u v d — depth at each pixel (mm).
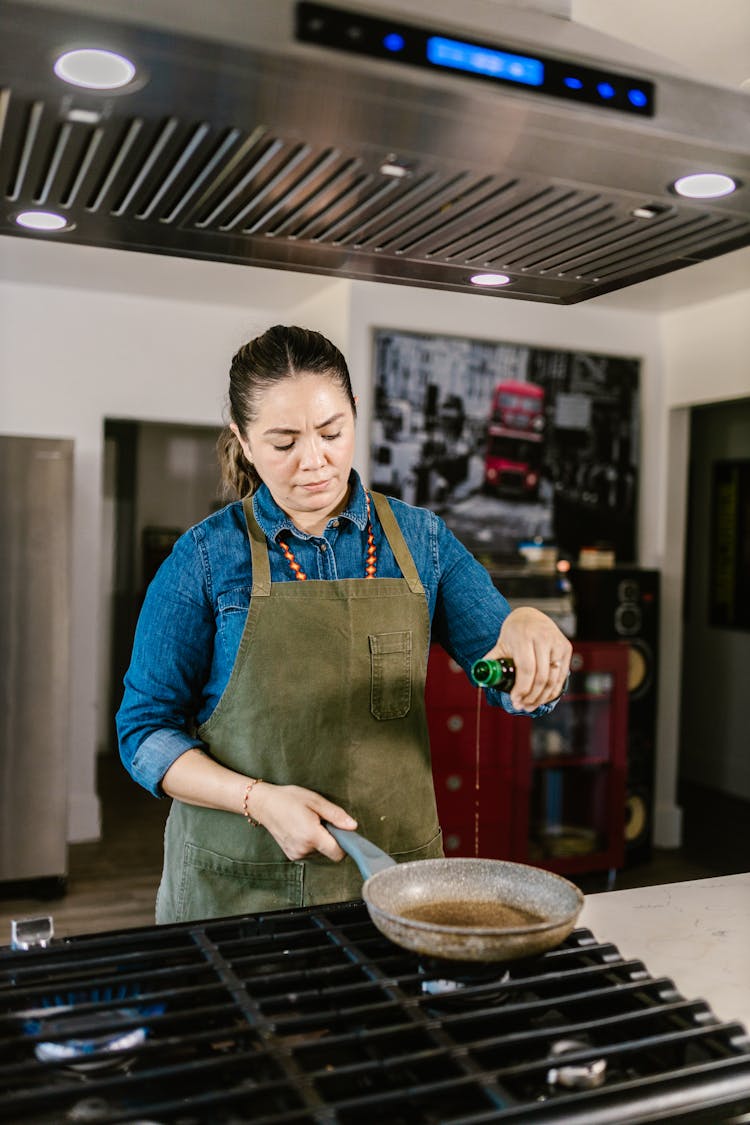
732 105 934
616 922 1268
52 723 3875
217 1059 837
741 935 1228
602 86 865
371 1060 896
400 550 1532
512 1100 801
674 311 4543
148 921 3609
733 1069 856
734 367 4203
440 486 4191
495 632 1543
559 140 891
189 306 4703
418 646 1512
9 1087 861
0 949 1102
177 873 1476
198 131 871
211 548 1465
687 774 5902
